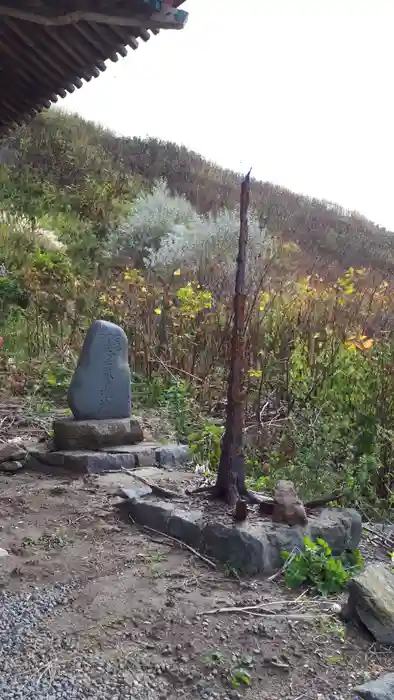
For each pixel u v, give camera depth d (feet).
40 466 17.94
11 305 36.52
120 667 9.09
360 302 27.25
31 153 70.44
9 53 21.49
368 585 10.67
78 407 18.85
